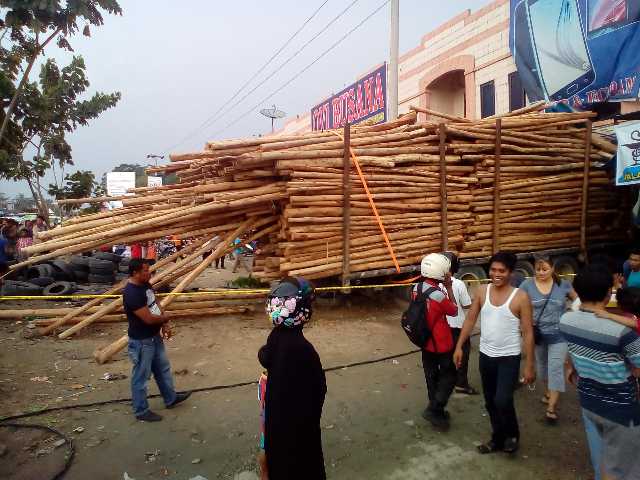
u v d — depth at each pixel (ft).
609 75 35.91
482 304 13.53
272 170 27.30
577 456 13.44
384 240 29.22
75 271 41.73
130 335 15.57
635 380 9.78
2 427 15.08
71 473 12.66
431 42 54.13
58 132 59.88
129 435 14.78
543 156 33.73
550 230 35.29
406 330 15.02
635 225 36.19
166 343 24.31
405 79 58.85
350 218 28.17
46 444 14.08
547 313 15.44
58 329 26.32
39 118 57.16
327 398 17.60
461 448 13.99
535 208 34.12
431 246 30.76
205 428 15.28
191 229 28.48
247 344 24.11
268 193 27.22
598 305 10.18
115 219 29.63
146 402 15.78
